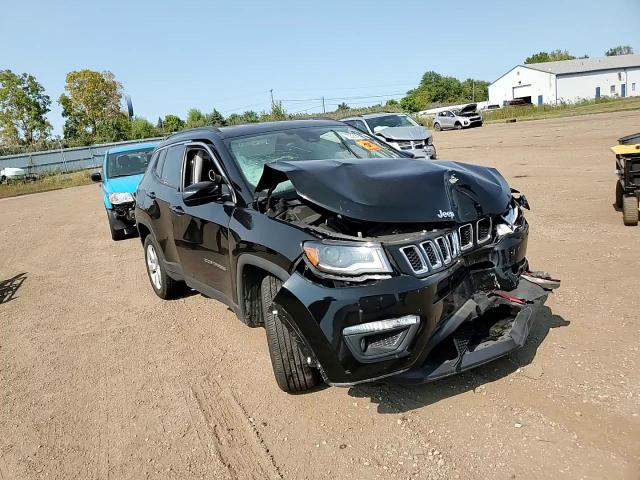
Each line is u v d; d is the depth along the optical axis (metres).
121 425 3.84
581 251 6.07
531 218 7.86
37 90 63.12
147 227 6.16
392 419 3.42
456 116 39.22
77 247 10.82
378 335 3.07
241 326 5.41
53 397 4.38
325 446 3.26
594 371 3.60
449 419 3.32
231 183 4.31
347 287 3.06
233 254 4.00
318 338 3.11
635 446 2.87
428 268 3.13
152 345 5.18
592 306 4.57
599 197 8.80
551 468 2.79
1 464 3.54
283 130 4.96
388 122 15.85
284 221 3.62
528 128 26.92
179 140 5.73
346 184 3.47
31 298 7.39
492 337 3.48
